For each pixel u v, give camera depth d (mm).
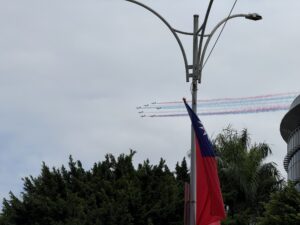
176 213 38875
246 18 19906
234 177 40375
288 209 34156
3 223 37844
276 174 41000
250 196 40281
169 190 38906
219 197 18469
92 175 40594
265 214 34906
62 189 39531
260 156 40969
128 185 38375
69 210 37094
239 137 42344
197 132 18844
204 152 18750
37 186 39438
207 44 19406
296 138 70375
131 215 37188
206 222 18594
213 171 18672
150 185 39500
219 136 42312
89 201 37906
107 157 41125
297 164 70125
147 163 40625
